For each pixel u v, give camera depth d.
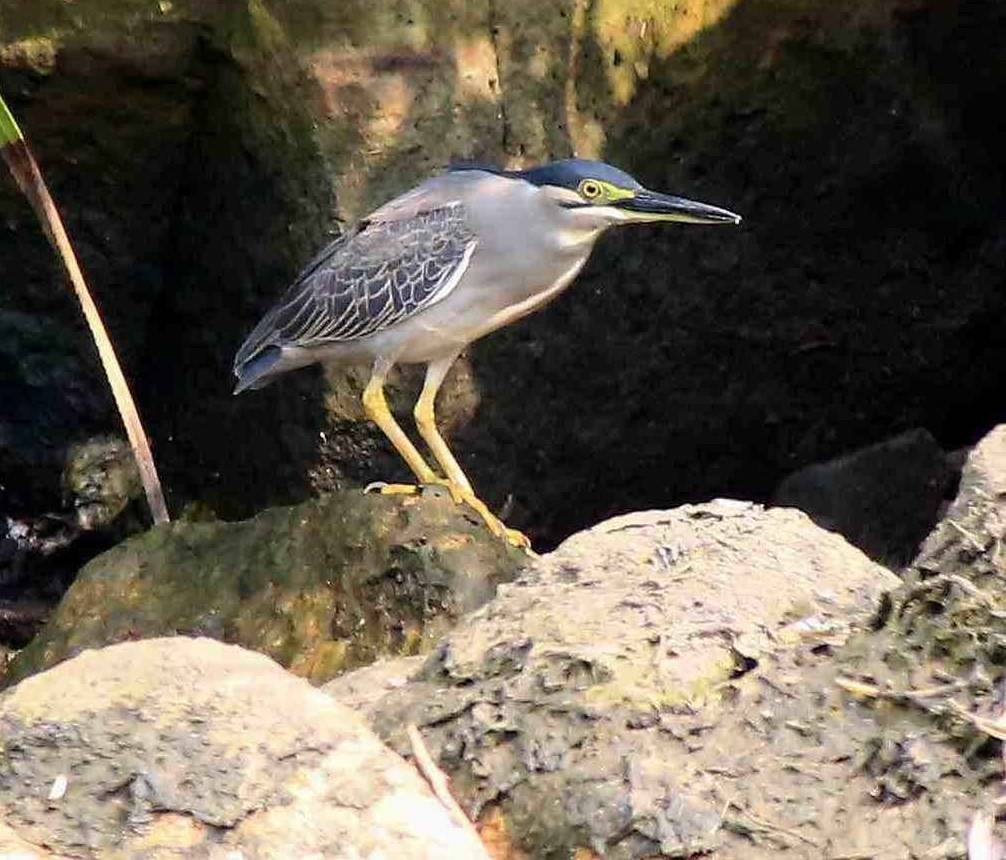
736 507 6.73
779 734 5.50
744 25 12.35
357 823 4.92
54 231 6.63
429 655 6.48
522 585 6.38
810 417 13.64
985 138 13.27
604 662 5.73
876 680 5.59
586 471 12.96
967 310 13.62
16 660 10.54
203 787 4.96
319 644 9.95
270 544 10.46
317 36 11.44
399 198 11.08
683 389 13.09
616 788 5.41
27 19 11.45
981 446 6.35
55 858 4.78
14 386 13.03
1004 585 5.73
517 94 11.91
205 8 11.59
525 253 10.67
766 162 12.77
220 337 12.47
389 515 10.17
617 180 10.55
